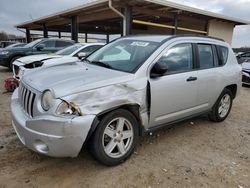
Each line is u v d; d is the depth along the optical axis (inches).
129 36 174.7
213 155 140.6
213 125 190.5
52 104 103.7
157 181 112.6
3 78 378.9
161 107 138.2
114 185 108.6
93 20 645.3
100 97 110.8
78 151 106.5
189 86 152.3
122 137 124.2
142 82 126.6
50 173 115.2
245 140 165.0
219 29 644.1
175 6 432.1
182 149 145.9
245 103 271.0
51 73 130.0
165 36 155.8
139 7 432.1
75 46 337.7
